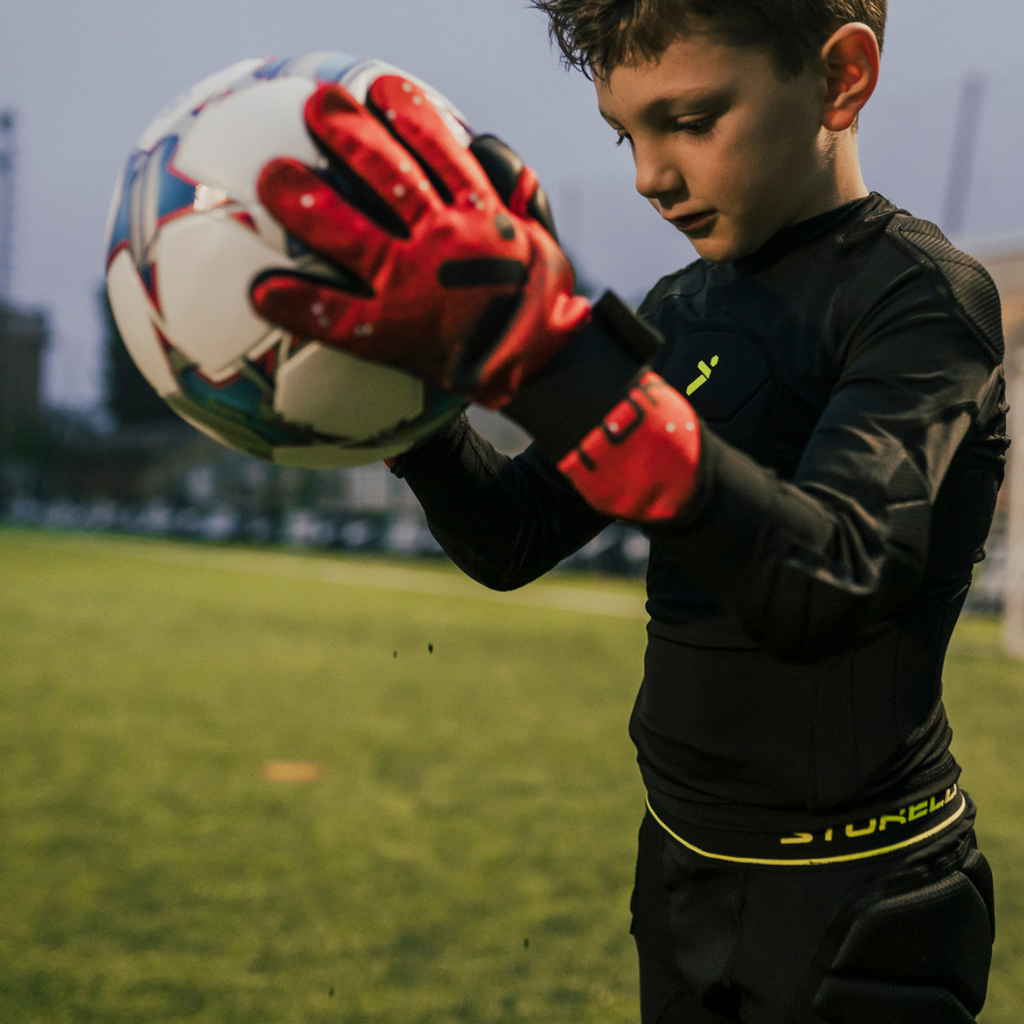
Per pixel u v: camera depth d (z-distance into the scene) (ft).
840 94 2.44
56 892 8.66
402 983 7.15
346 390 2.19
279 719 15.53
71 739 14.11
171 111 2.36
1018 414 24.02
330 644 23.85
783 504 2.04
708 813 2.82
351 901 8.52
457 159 2.04
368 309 1.98
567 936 7.91
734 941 2.77
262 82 2.23
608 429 2.02
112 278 2.40
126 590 36.70
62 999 6.87
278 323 2.05
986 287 2.48
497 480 3.26
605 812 10.93
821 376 2.62
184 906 8.39
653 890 3.13
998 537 33.22
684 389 2.91
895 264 2.49
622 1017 6.72
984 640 25.59
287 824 10.48
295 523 77.10
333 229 1.97
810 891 2.64
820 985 2.60
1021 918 8.21
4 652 22.03
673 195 2.49
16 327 136.46
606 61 2.43
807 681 2.64
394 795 11.52
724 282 2.98
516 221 2.06
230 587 38.96
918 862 2.64
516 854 9.64
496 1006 6.84
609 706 16.69
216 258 2.09
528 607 33.06
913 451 2.17
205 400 2.30
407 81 2.16
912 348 2.33
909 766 2.65
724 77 2.29
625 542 47.21
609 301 2.08
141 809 10.94
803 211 2.71
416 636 25.39
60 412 136.98
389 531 66.95
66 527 104.73
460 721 15.44
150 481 106.73
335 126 2.02
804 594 2.00
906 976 2.60
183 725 15.06
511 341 1.96
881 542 2.07
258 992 7.00
